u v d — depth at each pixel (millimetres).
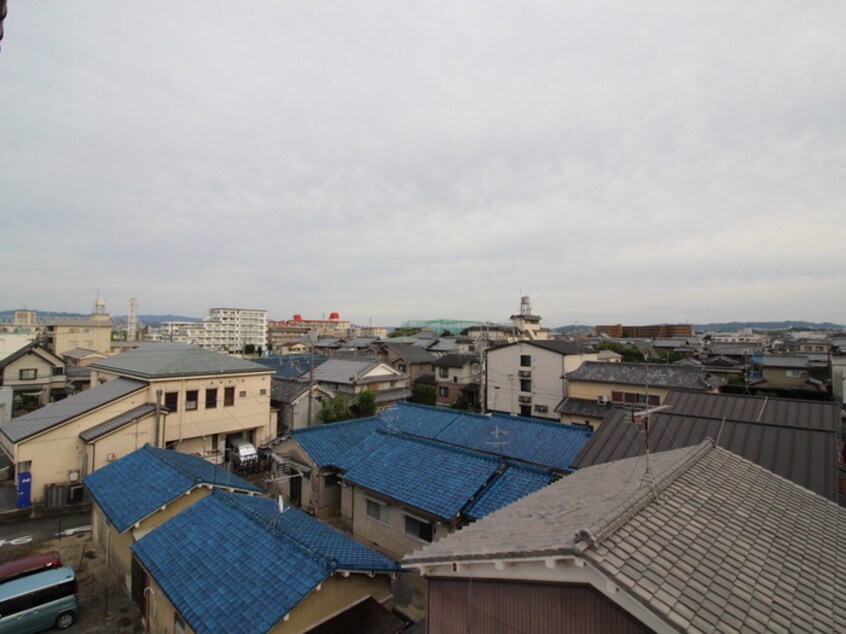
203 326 108312
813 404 14414
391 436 17719
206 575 9023
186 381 23484
